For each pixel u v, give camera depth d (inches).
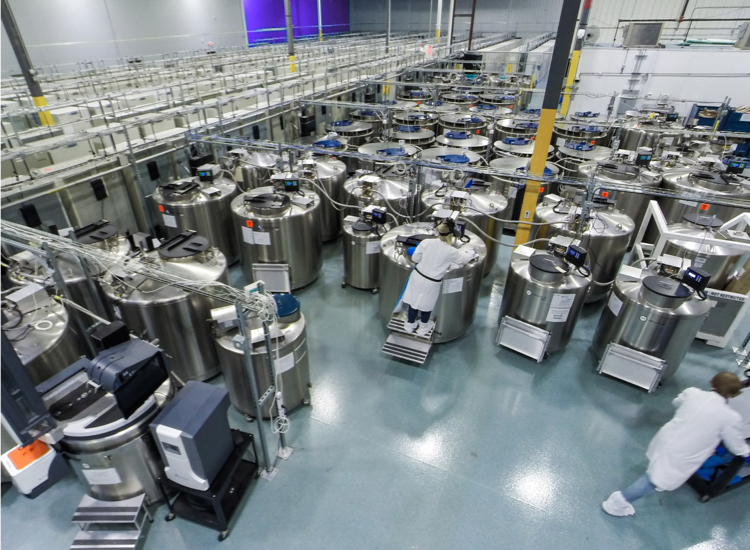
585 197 167.0
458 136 320.2
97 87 318.7
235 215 209.0
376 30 1013.8
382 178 241.6
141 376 103.9
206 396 110.0
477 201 224.7
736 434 100.6
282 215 202.5
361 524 120.3
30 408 91.8
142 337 142.4
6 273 155.3
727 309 177.0
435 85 354.3
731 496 128.5
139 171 228.8
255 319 138.4
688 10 594.2
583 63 496.4
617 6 629.6
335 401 160.9
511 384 169.3
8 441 107.7
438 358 182.5
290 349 137.8
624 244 199.9
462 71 402.0
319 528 119.2
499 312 204.2
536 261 166.4
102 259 111.9
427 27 976.9
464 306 176.9
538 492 129.3
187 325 150.6
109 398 110.3
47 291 146.6
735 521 122.0
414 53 564.7
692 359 181.5
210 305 156.1
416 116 382.9
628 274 164.2
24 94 270.4
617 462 138.7
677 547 115.5
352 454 140.3
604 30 644.1
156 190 225.1
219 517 112.7
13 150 170.4
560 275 161.6
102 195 210.5
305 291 228.7
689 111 470.9
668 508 125.1
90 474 108.8
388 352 172.9
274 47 575.8
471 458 139.6
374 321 205.2
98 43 451.8
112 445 104.3
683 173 264.2
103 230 174.1
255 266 203.8
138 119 223.0
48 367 124.0
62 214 192.9
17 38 220.1
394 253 177.3
